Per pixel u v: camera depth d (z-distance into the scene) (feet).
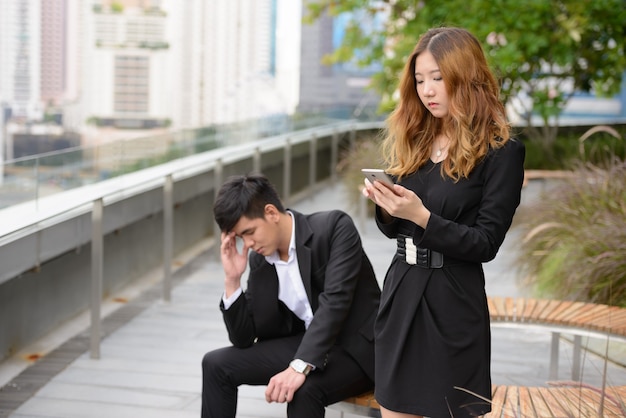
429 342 8.57
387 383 8.77
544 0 35.35
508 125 8.59
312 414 10.25
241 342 10.98
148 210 21.62
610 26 39.29
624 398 9.91
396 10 40.60
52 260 17.58
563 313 13.66
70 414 13.21
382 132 9.74
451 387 8.52
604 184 20.03
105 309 19.52
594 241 17.54
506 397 10.02
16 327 16.19
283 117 35.81
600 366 15.64
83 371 15.25
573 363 14.51
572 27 35.35
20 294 16.26
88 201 15.21
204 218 28.25
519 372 15.56
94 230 15.69
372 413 10.56
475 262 8.61
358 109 46.39
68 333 17.51
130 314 19.12
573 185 20.79
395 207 8.20
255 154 29.27
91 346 15.92
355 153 34.12
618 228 17.46
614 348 16.29
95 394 14.12
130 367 15.51
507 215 8.41
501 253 25.07
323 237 10.94
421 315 8.63
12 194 14.56
